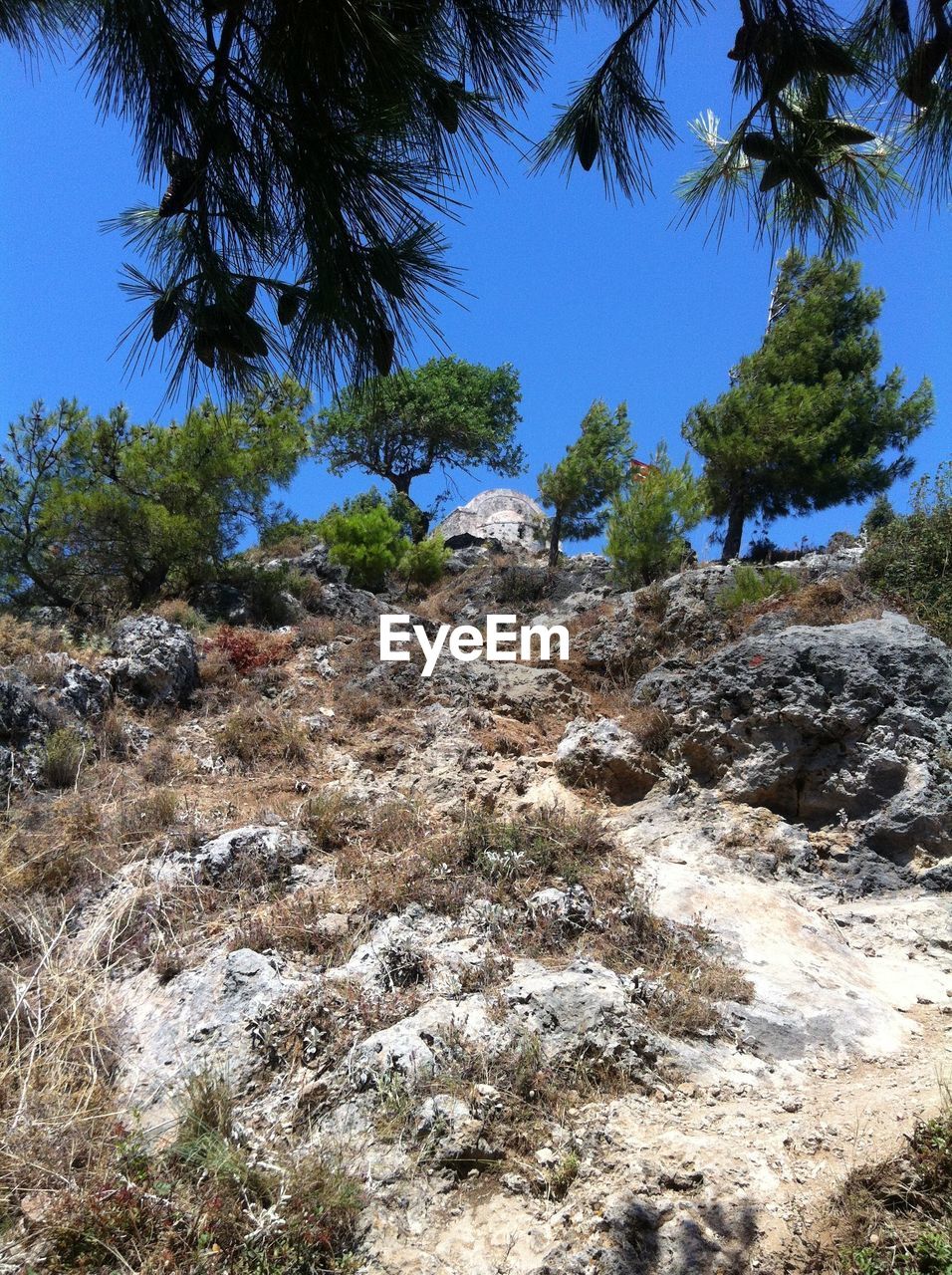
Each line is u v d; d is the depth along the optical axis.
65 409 13.77
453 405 28.73
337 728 8.80
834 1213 3.13
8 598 13.16
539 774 7.68
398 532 19.41
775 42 2.56
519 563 20.00
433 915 5.15
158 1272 2.94
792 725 6.85
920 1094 3.83
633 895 5.36
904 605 8.79
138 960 5.10
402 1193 3.33
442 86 2.36
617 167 3.10
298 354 2.44
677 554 13.80
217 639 11.12
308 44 2.22
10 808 6.77
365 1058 3.93
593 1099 3.78
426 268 2.38
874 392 17.88
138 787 7.43
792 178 2.72
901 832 6.18
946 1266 2.77
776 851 6.27
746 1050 4.24
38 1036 4.27
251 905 5.56
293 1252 3.04
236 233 2.47
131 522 12.98
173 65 2.39
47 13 2.63
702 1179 3.30
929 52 2.52
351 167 2.28
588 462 19.14
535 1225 3.20
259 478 14.33
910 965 5.15
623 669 10.15
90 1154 3.55
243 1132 3.61
